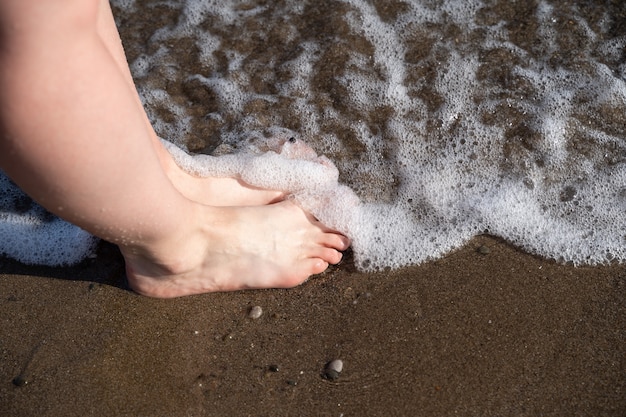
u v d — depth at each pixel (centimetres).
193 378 84
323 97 105
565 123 100
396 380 83
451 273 91
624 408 80
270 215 91
